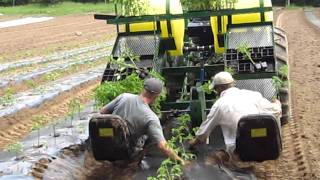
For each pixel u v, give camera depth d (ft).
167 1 21.66
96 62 47.85
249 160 16.71
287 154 19.97
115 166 18.47
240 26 21.29
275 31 24.34
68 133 23.53
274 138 16.19
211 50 23.45
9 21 102.73
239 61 20.01
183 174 16.66
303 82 34.19
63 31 80.64
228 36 20.99
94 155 16.99
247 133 16.16
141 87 18.75
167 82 21.95
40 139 22.75
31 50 57.57
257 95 17.51
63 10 133.59
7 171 18.20
